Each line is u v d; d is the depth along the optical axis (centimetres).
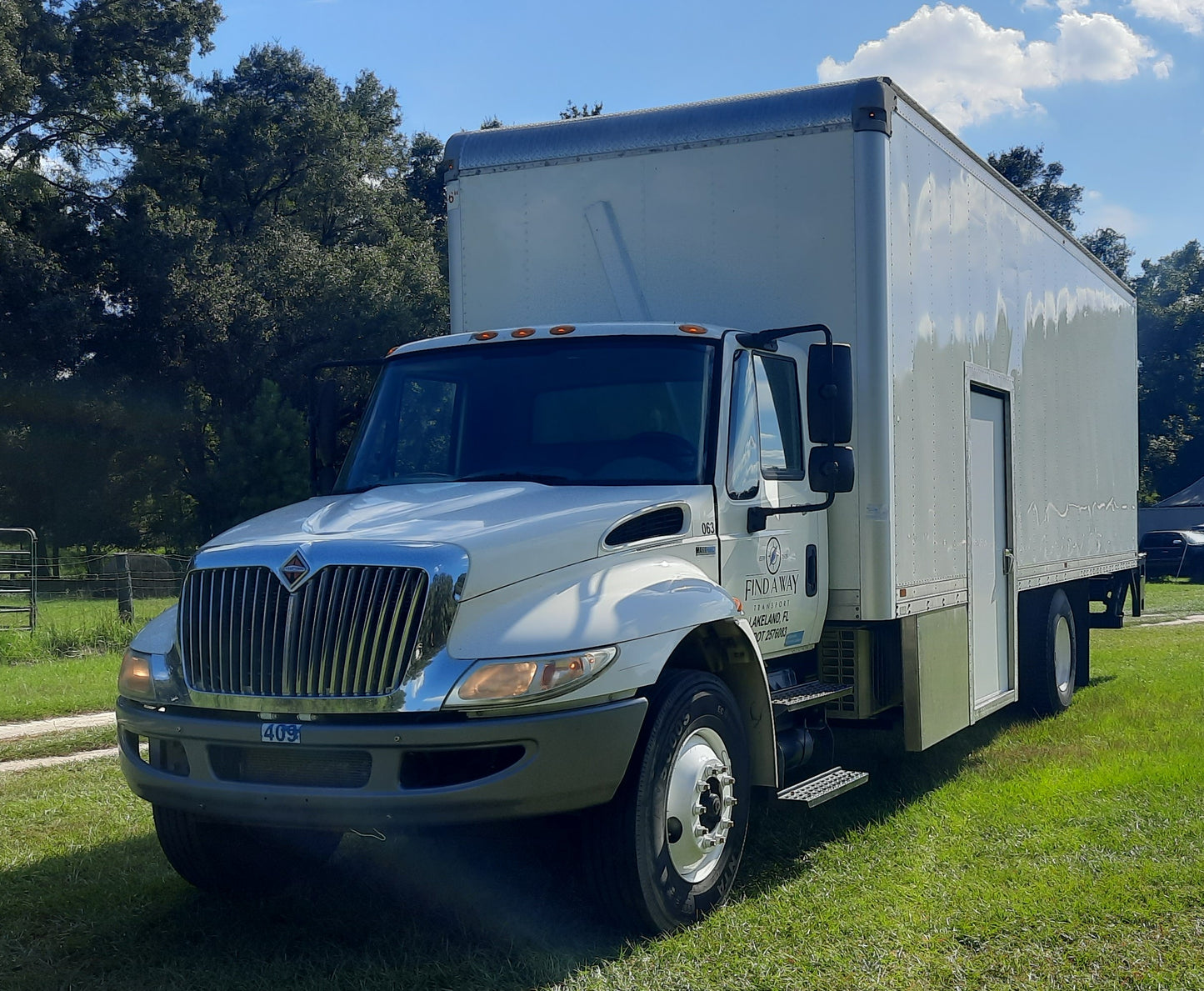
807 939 480
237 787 464
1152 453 6412
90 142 4844
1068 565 1059
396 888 564
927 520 722
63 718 1120
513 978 446
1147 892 528
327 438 664
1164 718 976
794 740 629
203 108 4931
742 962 455
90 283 4653
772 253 677
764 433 613
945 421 758
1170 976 438
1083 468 1115
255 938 499
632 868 473
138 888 566
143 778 491
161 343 4725
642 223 709
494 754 456
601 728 461
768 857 605
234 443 4459
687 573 529
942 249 759
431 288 4969
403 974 450
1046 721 982
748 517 586
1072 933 483
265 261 4803
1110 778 744
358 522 501
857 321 656
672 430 574
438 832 467
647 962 457
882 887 546
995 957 460
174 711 488
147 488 4872
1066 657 1057
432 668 448
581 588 486
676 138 701
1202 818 647
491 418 600
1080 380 1108
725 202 689
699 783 508
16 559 2319
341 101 5538
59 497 4716
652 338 601
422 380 629
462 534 475
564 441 584
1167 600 2489
